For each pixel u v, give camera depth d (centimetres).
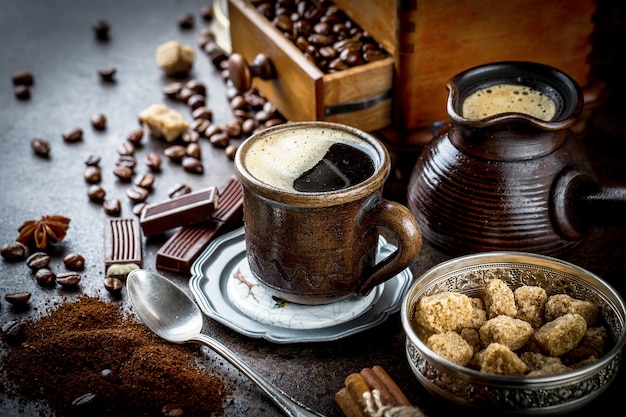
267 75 81
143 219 73
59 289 70
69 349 64
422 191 69
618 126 84
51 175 81
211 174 81
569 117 64
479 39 76
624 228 69
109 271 70
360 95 76
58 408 61
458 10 74
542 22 77
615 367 58
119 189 79
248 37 85
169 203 74
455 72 77
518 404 56
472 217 66
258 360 64
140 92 92
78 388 62
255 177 62
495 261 64
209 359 64
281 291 64
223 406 61
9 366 63
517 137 65
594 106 82
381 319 65
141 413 60
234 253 70
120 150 83
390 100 77
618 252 71
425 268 71
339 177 63
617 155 81
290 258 63
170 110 85
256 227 63
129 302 69
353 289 65
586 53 80
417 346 58
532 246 66
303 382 62
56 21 104
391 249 70
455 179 67
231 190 76
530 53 78
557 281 64
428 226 69
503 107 67
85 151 84
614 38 96
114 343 64
